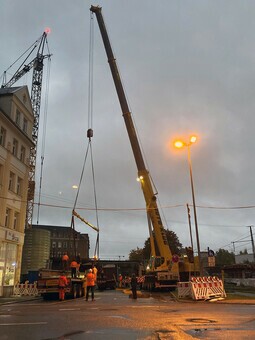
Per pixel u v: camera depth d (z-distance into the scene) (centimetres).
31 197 6831
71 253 2819
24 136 3350
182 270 3238
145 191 3098
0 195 2867
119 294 3067
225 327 973
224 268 5747
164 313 1336
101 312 1383
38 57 7550
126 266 7800
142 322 1080
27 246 4878
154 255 3119
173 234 6800
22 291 2947
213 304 1830
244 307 1616
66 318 1188
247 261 8738
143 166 3117
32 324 1044
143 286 3888
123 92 3244
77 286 2533
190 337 823
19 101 3331
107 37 3366
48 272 2431
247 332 889
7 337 833
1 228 2820
